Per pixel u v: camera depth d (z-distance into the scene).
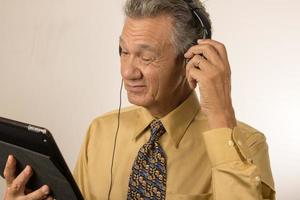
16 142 0.95
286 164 1.83
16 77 2.14
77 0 2.03
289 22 1.78
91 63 2.06
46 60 2.09
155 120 1.13
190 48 0.98
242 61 1.84
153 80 1.00
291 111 1.81
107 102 2.07
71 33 2.06
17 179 0.99
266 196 1.02
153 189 1.07
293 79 1.79
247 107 1.85
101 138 1.24
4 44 2.12
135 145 1.16
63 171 0.90
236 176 0.92
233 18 1.83
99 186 1.19
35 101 2.14
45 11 2.07
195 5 1.04
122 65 1.02
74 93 2.09
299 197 1.83
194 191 1.07
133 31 0.98
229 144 0.94
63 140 2.14
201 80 0.95
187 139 1.11
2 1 2.09
